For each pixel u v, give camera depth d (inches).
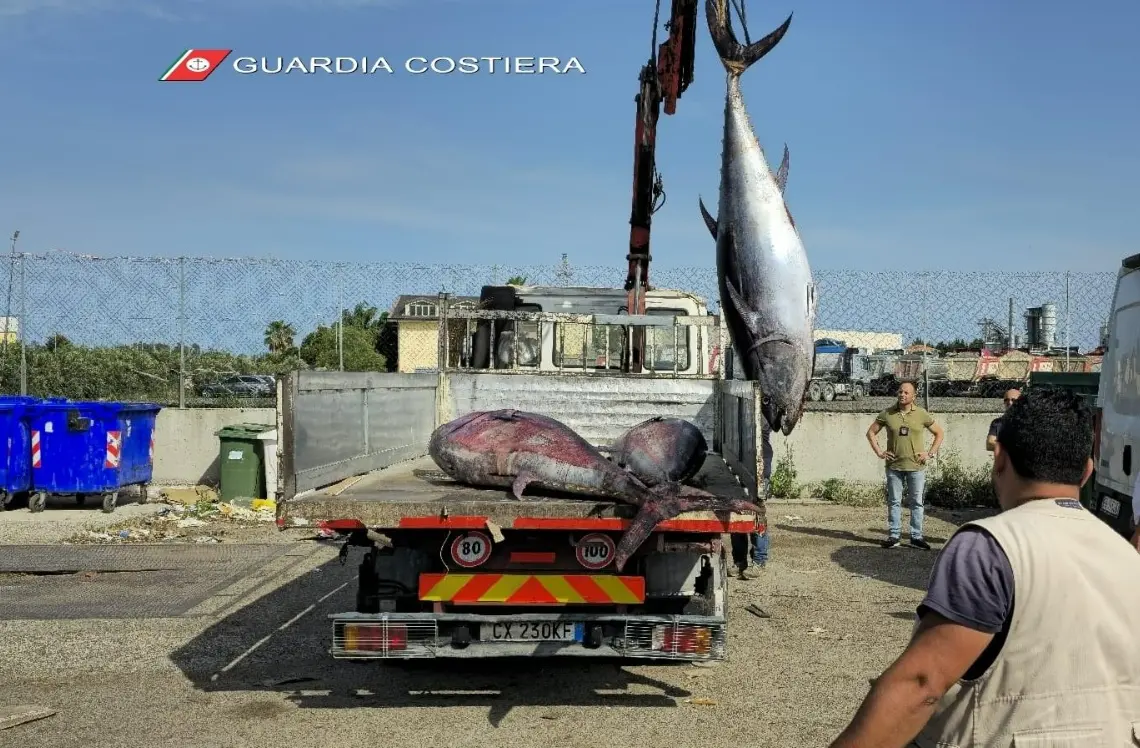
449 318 301.0
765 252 205.6
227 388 567.5
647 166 332.5
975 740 76.1
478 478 203.8
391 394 253.1
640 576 192.5
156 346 566.6
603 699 204.7
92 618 270.7
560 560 195.2
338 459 214.8
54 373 584.7
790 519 466.3
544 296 351.9
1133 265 273.4
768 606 291.1
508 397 289.0
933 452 394.3
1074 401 84.0
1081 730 72.9
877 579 331.9
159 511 468.8
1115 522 264.4
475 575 192.4
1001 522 78.5
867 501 513.0
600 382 284.5
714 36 213.8
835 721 190.9
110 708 196.4
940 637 75.7
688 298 363.9
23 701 199.9
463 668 227.1
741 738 181.5
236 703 200.4
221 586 313.6
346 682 215.5
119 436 469.4
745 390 211.6
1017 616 74.8
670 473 211.6
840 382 991.0
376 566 201.9
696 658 187.8
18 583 319.0
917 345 649.6
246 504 481.7
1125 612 75.2
